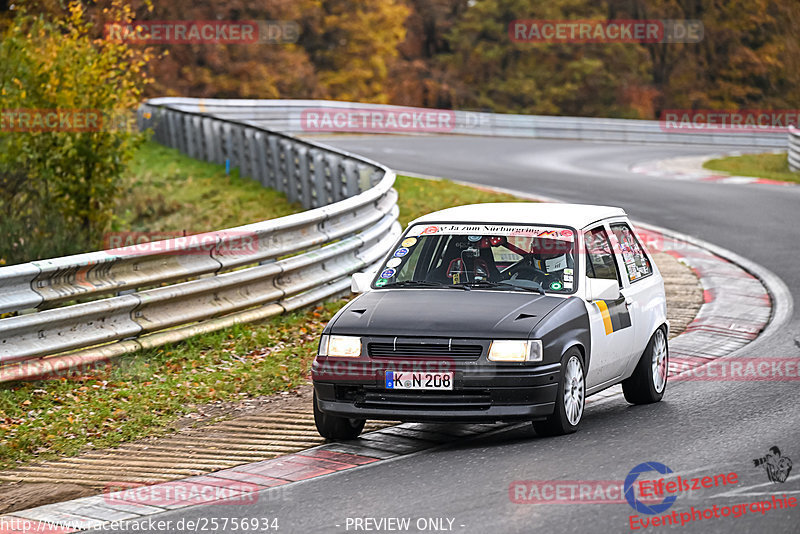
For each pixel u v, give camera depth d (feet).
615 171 264.72
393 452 63.72
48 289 81.51
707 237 160.45
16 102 145.18
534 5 583.58
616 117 579.07
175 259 92.48
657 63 633.61
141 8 299.38
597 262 71.56
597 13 601.21
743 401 73.41
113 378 82.53
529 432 66.95
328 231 112.16
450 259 71.61
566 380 64.49
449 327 62.80
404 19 548.72
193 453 66.13
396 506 51.29
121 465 64.13
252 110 330.34
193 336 92.32
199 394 80.02
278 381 83.61
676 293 120.26
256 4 426.10
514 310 64.59
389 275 72.02
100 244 146.72
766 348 92.17
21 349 78.43
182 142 261.65
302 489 55.93
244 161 221.66
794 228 167.02
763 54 625.41
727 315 107.96
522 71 580.30
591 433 65.26
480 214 74.43
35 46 149.07
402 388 62.39
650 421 68.49
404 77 544.62
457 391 62.03
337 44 503.20
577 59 586.04
